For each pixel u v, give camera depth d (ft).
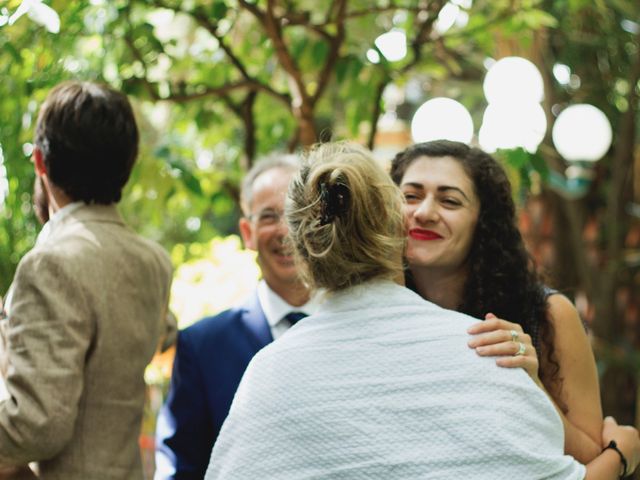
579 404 7.42
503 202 7.66
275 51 12.00
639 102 19.67
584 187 17.54
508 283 7.59
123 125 7.82
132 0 11.36
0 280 10.57
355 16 11.41
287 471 5.63
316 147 6.46
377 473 5.50
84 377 7.32
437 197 7.54
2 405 6.95
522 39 13.52
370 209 6.02
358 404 5.65
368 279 6.14
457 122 14.82
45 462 7.29
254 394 5.88
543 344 7.50
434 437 5.56
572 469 5.77
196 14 11.67
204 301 16.17
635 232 20.51
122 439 7.51
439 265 7.60
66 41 11.13
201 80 12.94
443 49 13.26
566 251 19.77
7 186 10.61
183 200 13.42
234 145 14.98
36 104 11.01
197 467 8.70
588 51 19.12
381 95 12.25
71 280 7.20
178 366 8.87
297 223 6.20
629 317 20.20
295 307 8.91
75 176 7.70
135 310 7.64
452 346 5.82
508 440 5.53
